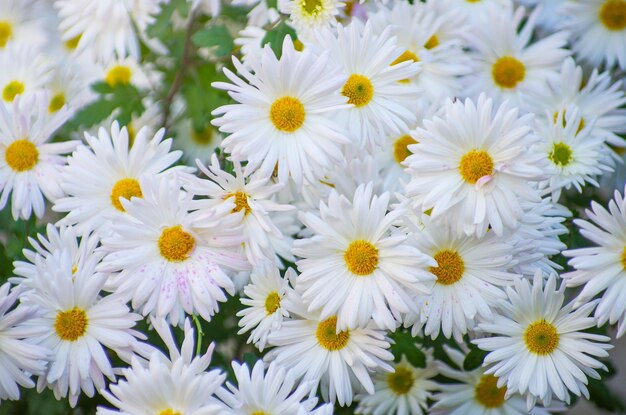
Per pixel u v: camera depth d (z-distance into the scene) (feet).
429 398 3.01
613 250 2.68
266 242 2.64
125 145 2.77
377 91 2.77
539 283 2.70
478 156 2.62
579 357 2.73
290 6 2.81
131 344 2.67
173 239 2.63
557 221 2.78
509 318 2.73
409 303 2.62
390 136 2.94
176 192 2.62
